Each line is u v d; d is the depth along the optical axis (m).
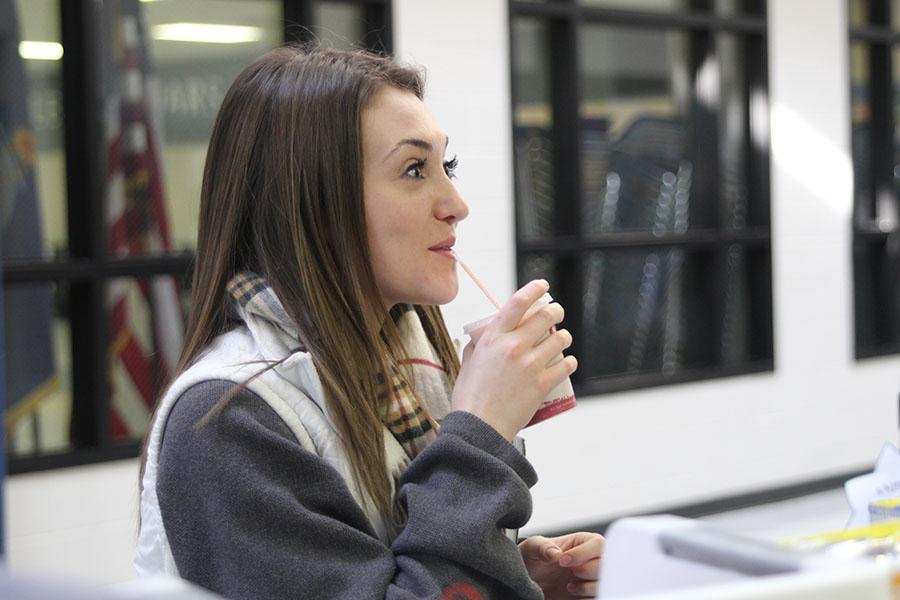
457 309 5.41
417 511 1.34
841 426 6.92
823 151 6.85
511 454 1.39
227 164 1.50
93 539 4.50
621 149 6.21
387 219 1.46
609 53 6.16
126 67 4.70
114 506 4.55
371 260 1.47
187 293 4.79
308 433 1.40
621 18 6.02
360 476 1.41
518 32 5.84
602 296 6.17
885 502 1.62
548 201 5.94
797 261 6.75
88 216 4.55
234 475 1.32
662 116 6.35
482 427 1.40
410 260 1.47
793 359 6.73
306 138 1.44
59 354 4.59
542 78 5.92
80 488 4.47
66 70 4.56
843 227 6.93
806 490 6.77
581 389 5.86
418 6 5.30
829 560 0.80
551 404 1.52
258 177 1.48
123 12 4.68
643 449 6.09
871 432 7.05
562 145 5.92
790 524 6.11
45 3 4.52
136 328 4.71
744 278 6.72
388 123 1.46
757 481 6.57
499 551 1.34
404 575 1.32
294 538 1.32
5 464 4.19
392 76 1.50
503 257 5.55
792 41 6.72
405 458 1.48
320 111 1.44
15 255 4.48
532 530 5.71
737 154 6.71
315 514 1.33
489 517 1.33
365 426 1.41
